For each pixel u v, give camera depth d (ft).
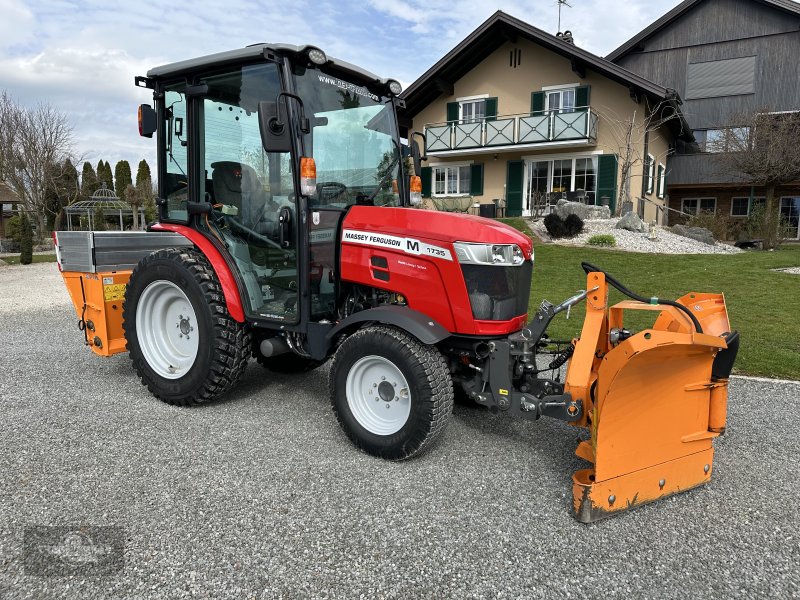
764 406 15.20
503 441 12.67
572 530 9.10
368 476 10.80
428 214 11.90
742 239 62.80
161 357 14.82
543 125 63.67
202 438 12.37
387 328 11.56
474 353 11.81
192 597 7.38
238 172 13.61
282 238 12.74
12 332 24.06
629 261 42.16
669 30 77.56
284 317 13.23
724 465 11.66
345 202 13.53
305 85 12.56
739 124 61.72
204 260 14.23
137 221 107.96
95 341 16.35
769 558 8.44
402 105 15.37
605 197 64.03
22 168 88.79
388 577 7.85
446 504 9.82
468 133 68.03
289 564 8.07
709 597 7.57
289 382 16.80
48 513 9.23
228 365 13.83
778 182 60.90
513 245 11.58
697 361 9.94
